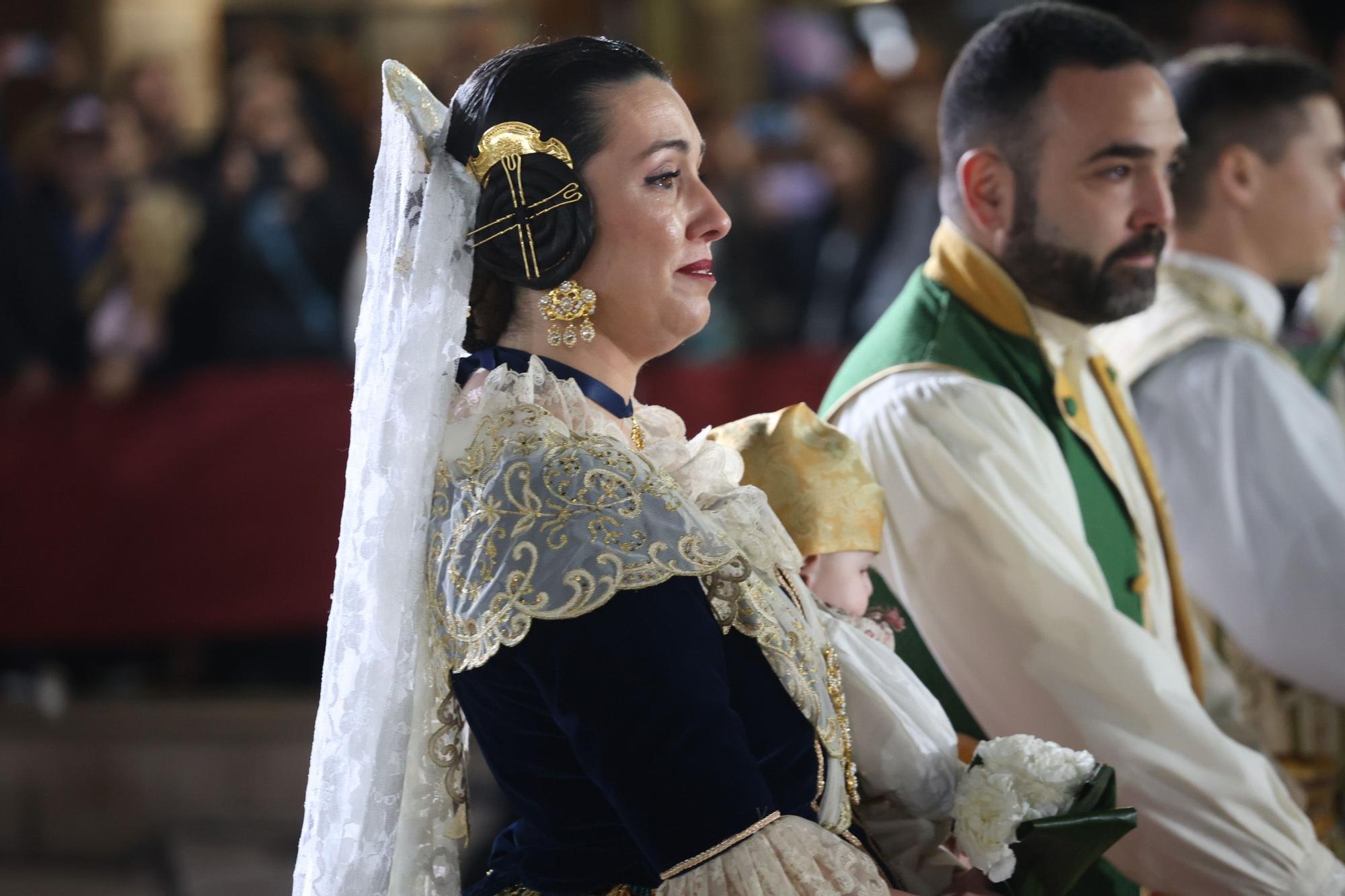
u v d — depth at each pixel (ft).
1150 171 10.61
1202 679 11.21
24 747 27.40
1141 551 10.89
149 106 29.81
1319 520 11.53
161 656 29.09
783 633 7.22
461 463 7.04
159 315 28.09
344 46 34.35
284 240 28.81
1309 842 9.59
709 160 31.78
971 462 10.01
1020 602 9.73
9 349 27.99
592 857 6.95
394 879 7.24
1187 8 32.42
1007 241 10.80
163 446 28.07
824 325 30.68
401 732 7.18
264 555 28.37
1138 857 9.62
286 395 28.45
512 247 7.34
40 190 28.60
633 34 38.24
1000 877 7.75
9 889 25.50
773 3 38.40
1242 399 11.88
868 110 32.04
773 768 7.07
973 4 37.40
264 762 27.45
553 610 6.43
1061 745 9.64
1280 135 12.96
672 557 6.59
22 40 32.55
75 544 27.94
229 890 24.43
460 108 7.50
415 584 7.11
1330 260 14.30
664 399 28.89
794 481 8.64
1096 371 11.27
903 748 8.21
